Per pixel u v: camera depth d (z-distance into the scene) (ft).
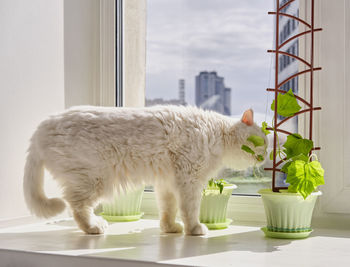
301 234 3.84
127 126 4.00
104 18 5.32
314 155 4.05
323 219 4.46
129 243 3.64
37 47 4.53
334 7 4.39
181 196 4.03
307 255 3.19
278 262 2.96
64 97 4.93
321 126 4.45
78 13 5.15
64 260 3.19
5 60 4.13
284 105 4.08
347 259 3.06
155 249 3.39
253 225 4.58
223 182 4.51
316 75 4.48
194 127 4.08
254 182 4.89
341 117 4.37
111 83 5.32
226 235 4.03
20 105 4.32
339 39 4.38
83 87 5.24
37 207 3.98
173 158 4.06
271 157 4.22
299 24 4.60
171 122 4.06
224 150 4.24
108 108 4.20
